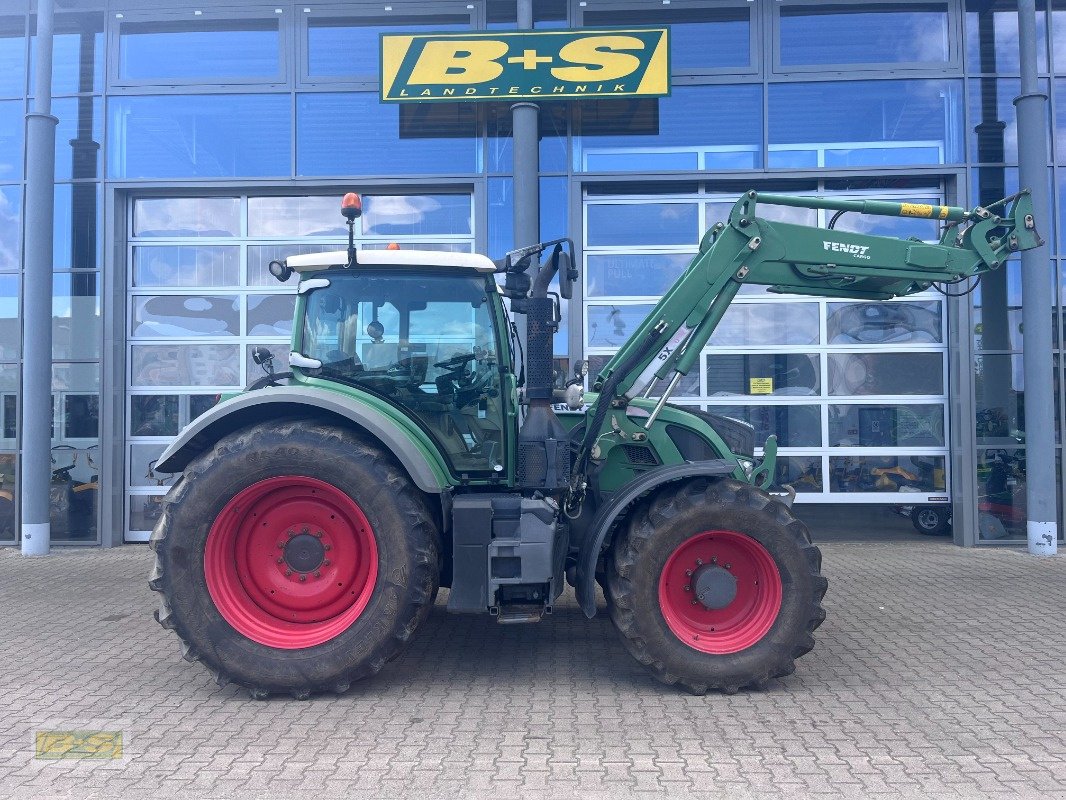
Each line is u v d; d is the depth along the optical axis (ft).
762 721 11.78
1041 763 10.25
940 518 27.84
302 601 13.16
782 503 13.29
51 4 25.81
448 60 26.40
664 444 15.42
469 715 12.10
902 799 9.29
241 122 27.78
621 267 28.12
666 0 27.50
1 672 14.30
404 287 14.71
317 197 28.32
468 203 28.17
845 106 27.32
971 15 27.14
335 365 14.60
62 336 27.27
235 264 28.19
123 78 27.81
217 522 12.75
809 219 27.99
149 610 18.98
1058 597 19.79
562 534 13.66
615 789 9.57
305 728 11.57
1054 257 26.53
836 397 27.63
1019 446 26.45
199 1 27.73
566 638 16.69
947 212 15.43
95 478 27.09
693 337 15.16
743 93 27.48
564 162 27.55
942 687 13.26
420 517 12.90
